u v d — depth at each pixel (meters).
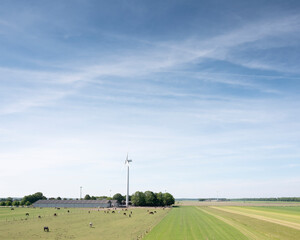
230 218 112.31
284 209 174.88
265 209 176.25
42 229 77.81
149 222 97.00
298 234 68.75
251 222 96.19
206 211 159.75
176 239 61.84
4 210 169.50
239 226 84.56
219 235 67.31
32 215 127.38
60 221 99.56
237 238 63.03
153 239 61.88
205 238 63.03
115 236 66.19
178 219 108.56
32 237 65.00
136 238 63.34
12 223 92.69
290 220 103.00
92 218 112.06
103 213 142.38
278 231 73.81
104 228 80.19
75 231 74.19
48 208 199.50
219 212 149.75
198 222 96.81
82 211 160.38
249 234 68.81
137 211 161.62
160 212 152.75
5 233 70.69
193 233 70.44
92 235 67.69
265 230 75.75
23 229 77.81
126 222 96.75
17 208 198.62
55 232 72.44
